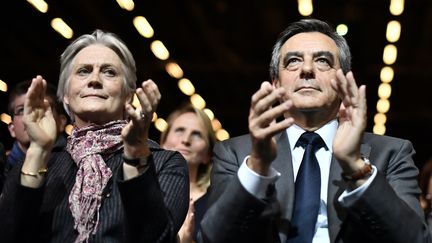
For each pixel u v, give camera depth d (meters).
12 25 10.02
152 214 3.88
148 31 7.94
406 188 4.13
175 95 12.82
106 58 4.36
